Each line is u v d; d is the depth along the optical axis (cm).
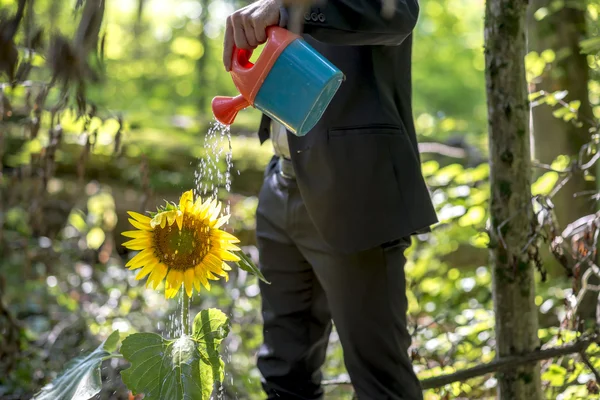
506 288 205
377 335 180
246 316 343
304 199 178
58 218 443
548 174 285
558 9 332
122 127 244
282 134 188
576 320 222
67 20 114
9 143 385
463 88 1182
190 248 154
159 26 997
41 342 317
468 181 342
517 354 205
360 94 176
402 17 157
